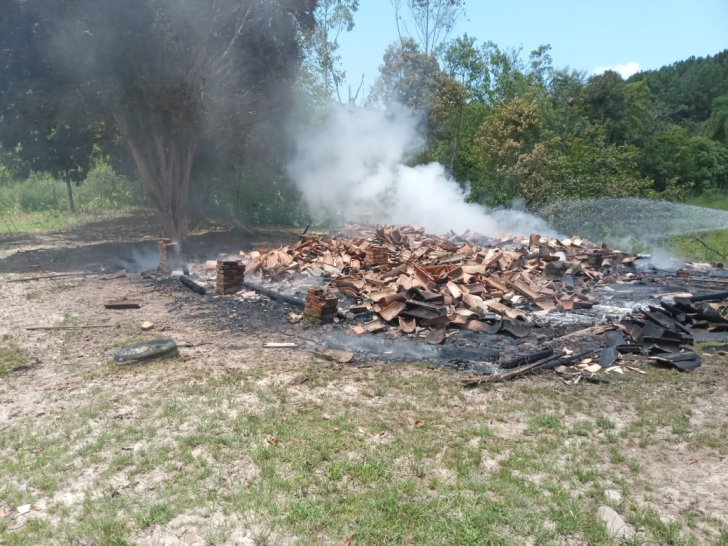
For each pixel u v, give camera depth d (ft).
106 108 45.06
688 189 96.89
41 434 14.71
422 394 17.30
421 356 21.25
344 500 11.64
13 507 11.59
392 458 13.28
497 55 100.89
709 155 118.42
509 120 68.90
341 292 30.66
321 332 24.26
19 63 42.01
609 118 100.58
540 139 70.23
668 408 16.22
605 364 19.85
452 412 15.99
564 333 24.22
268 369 19.44
